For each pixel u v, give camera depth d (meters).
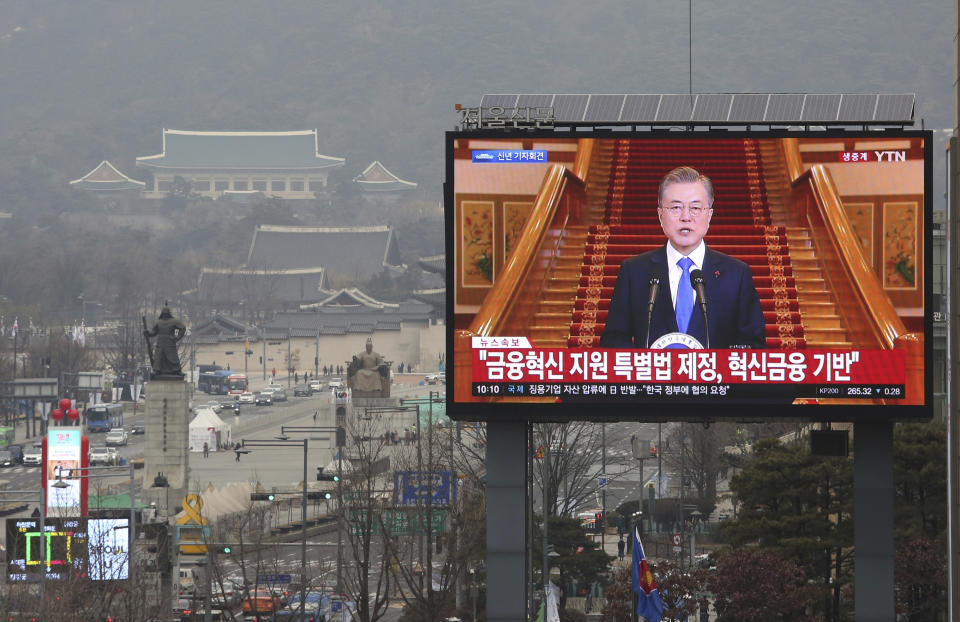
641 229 64.12
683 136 64.25
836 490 101.88
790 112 64.94
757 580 97.62
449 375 64.06
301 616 114.06
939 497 101.00
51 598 108.50
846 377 62.97
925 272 62.94
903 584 100.12
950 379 66.12
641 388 63.59
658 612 73.31
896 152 63.31
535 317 64.12
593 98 65.88
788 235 63.66
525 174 64.38
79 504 154.38
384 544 114.62
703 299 63.66
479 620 122.56
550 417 64.19
